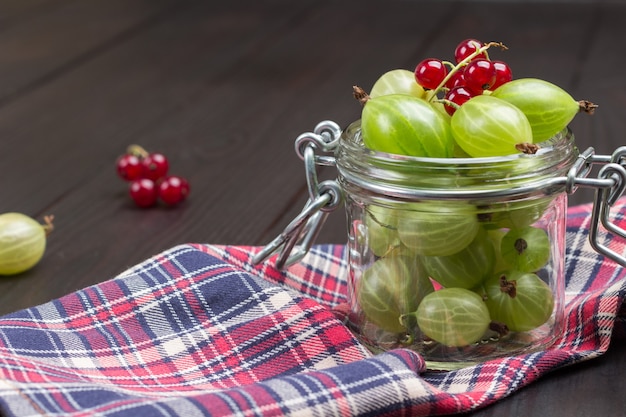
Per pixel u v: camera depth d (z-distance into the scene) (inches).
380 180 22.9
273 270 26.5
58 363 23.4
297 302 24.4
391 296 23.5
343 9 58.7
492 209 22.8
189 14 58.8
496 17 55.1
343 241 29.7
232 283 24.8
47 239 30.6
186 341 24.3
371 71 45.8
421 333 23.5
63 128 39.7
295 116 40.1
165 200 32.3
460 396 21.9
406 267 23.4
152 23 56.9
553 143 23.6
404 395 21.5
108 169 35.5
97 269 28.9
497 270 23.5
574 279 26.4
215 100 42.9
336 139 25.1
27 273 28.7
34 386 21.5
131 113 41.4
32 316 24.3
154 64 48.7
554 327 24.0
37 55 50.7
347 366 21.8
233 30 54.8
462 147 23.0
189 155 36.4
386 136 22.8
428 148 22.8
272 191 33.2
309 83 44.6
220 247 26.5
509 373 22.5
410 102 23.0
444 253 22.9
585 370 23.2
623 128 36.3
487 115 22.5
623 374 23.0
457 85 23.7
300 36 52.8
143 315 24.7
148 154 34.2
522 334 23.7
